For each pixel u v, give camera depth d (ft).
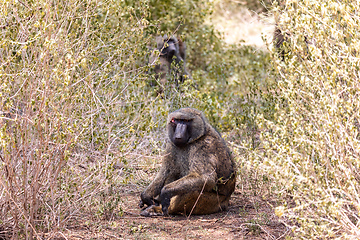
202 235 25.95
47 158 22.90
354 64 21.01
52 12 25.34
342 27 23.56
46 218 23.75
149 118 26.94
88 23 28.14
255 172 33.91
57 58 23.08
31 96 21.84
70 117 23.48
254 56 68.08
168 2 69.26
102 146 24.41
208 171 29.14
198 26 74.18
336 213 18.54
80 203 24.82
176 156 30.45
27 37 23.98
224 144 30.99
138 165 34.71
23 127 22.50
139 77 28.71
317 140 20.61
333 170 19.99
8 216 24.64
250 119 39.29
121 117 30.78
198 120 29.48
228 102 49.01
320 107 21.38
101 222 27.20
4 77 21.98
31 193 22.48
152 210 29.89
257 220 26.91
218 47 72.43
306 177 19.53
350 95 20.98
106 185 25.38
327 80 21.27
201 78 60.75
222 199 30.73
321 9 22.09
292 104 22.20
